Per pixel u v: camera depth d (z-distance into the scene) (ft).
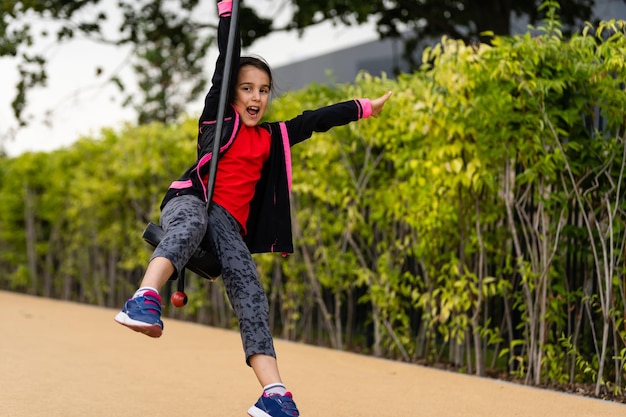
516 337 23.34
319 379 20.74
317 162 27.40
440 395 18.85
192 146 33.37
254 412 11.46
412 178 23.07
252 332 11.82
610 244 19.45
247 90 12.60
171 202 12.17
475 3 36.63
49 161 49.73
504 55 19.79
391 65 45.06
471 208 22.95
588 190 19.83
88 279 46.78
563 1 33.22
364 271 27.09
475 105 20.45
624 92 19.21
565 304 21.59
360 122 24.88
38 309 40.06
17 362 21.88
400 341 26.43
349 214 26.40
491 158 21.61
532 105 20.13
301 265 30.07
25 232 53.06
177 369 21.71
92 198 43.32
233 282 12.01
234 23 12.32
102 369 21.26
